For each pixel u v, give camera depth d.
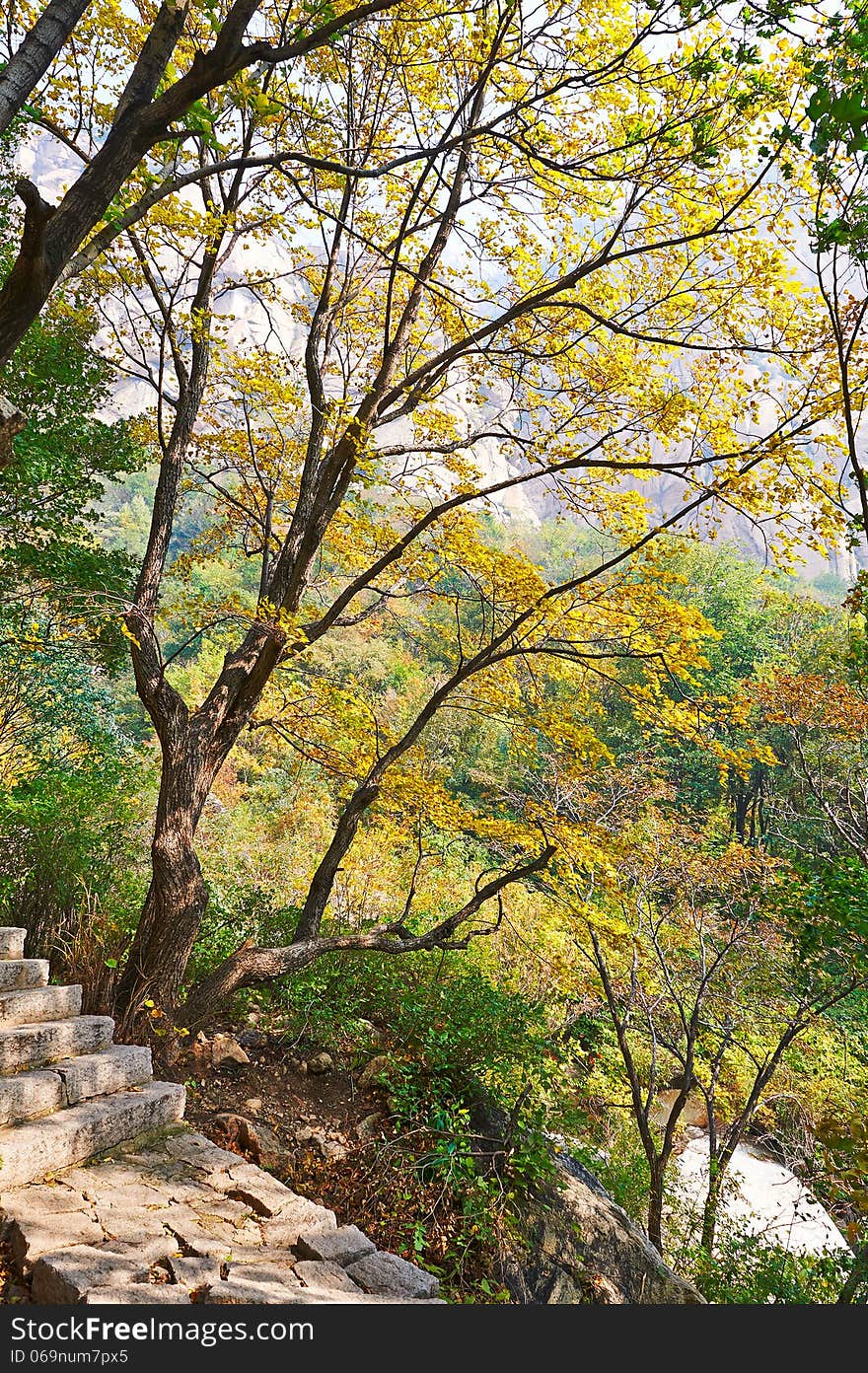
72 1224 3.09
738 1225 9.15
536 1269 5.35
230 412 7.90
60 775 8.25
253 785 19.50
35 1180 3.39
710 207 5.56
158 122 2.71
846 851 12.84
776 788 19.75
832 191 3.35
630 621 6.01
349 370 7.97
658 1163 8.90
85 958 5.46
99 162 2.62
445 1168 5.43
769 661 21.67
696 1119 12.97
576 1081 9.11
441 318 7.13
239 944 7.55
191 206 5.45
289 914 8.23
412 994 6.83
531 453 6.54
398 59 6.02
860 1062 11.30
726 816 17.61
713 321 5.91
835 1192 7.70
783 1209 10.32
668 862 9.98
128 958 5.93
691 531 6.02
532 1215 5.69
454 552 6.19
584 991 10.05
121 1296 2.66
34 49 2.34
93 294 6.91
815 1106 11.07
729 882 9.96
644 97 5.20
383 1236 4.94
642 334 5.43
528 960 10.38
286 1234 3.43
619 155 5.58
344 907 11.57
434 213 6.15
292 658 6.62
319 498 6.00
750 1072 11.70
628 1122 10.32
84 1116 3.70
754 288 5.67
